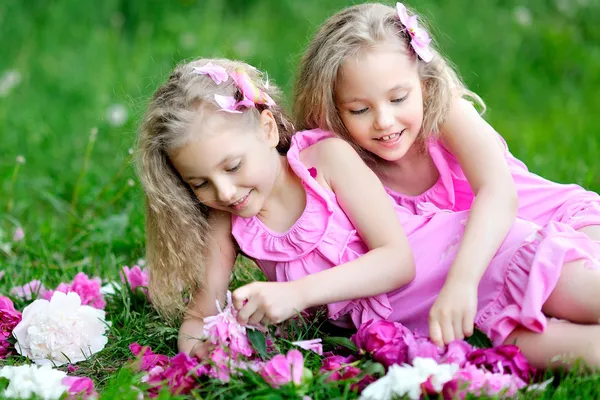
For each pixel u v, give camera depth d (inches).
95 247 166.9
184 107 113.0
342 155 120.7
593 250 113.3
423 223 124.8
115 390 102.9
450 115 126.3
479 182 122.3
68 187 198.8
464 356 103.7
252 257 123.3
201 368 104.5
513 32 287.9
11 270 156.5
